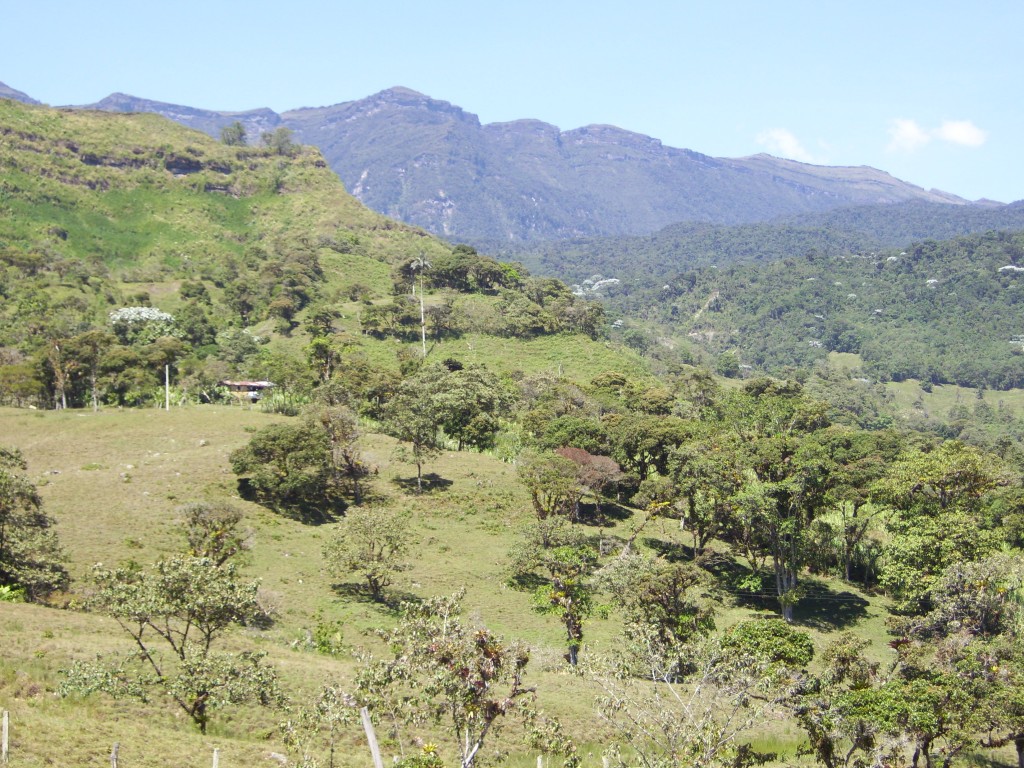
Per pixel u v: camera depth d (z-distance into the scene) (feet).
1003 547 240.94
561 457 268.41
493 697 93.25
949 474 265.34
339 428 273.13
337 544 202.59
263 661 132.87
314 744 107.45
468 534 253.65
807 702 112.06
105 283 643.86
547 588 181.47
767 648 143.23
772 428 370.53
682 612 170.60
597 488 283.79
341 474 283.79
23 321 497.46
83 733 91.40
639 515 293.43
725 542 272.31
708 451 268.41
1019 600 182.70
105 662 115.34
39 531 168.96
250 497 249.75
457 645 77.61
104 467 261.03
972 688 117.19
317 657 145.48
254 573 199.41
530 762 115.24
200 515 200.64
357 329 578.66
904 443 415.85
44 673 109.91
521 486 295.69
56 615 138.21
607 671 109.09
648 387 490.08
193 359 438.81
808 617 227.40
